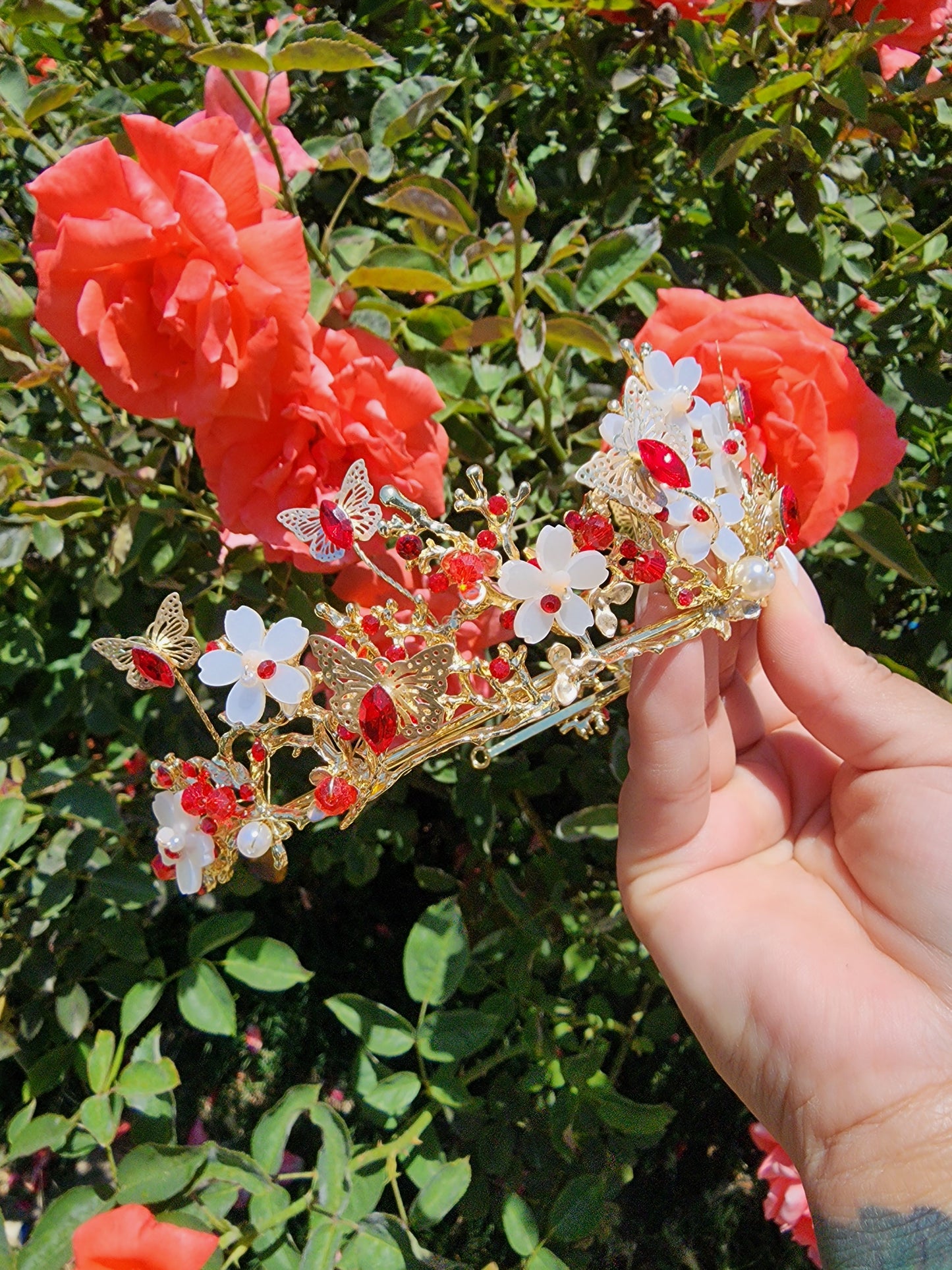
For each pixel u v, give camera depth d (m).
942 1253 0.19
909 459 0.39
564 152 0.39
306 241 0.30
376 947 0.52
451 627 0.24
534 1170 0.34
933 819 0.23
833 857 0.26
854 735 0.25
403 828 0.39
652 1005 0.44
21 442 0.31
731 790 0.28
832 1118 0.22
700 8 0.29
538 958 0.36
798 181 0.32
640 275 0.33
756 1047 0.23
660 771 0.25
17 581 0.37
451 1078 0.29
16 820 0.29
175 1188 0.27
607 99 0.36
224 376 0.23
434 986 0.30
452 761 0.38
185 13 0.28
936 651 0.36
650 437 0.23
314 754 0.36
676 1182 0.47
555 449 0.32
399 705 0.23
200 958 0.32
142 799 0.37
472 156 0.36
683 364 0.25
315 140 0.32
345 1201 0.27
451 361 0.32
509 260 0.33
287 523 0.23
